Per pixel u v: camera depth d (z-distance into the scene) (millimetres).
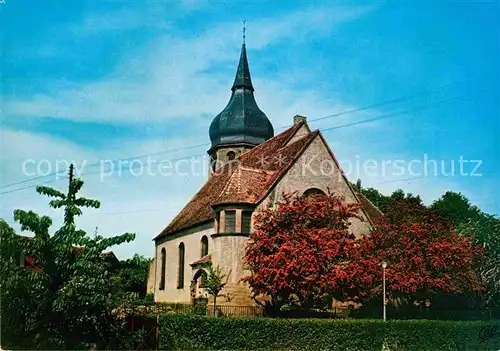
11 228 24203
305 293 30156
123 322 27625
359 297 32188
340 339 25625
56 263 24953
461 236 38469
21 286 24047
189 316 25547
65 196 25219
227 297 34750
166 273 49656
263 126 60562
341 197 35375
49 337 24750
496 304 40281
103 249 25203
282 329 25203
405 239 34406
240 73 61750
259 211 35688
